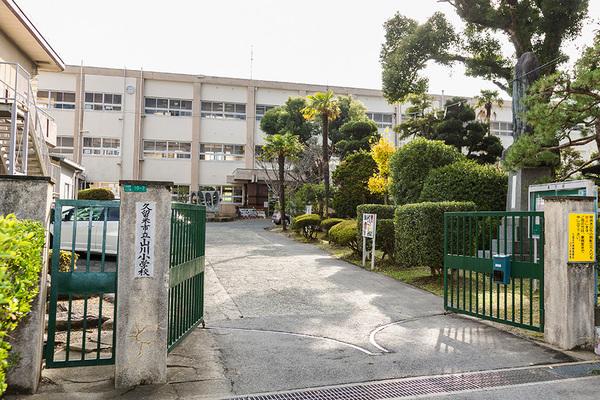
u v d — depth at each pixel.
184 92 40.81
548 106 10.24
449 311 7.85
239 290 9.62
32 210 4.18
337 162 37.78
